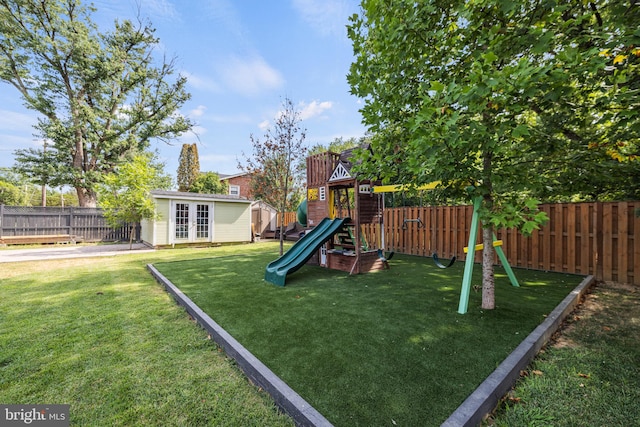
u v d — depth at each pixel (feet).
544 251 18.53
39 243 39.04
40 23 47.09
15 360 7.63
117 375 6.94
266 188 30.66
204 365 7.48
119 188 34.50
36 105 48.70
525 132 7.41
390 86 10.89
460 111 8.76
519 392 6.24
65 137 49.70
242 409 5.77
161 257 27.50
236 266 21.90
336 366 6.99
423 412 5.32
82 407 5.79
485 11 8.83
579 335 9.01
